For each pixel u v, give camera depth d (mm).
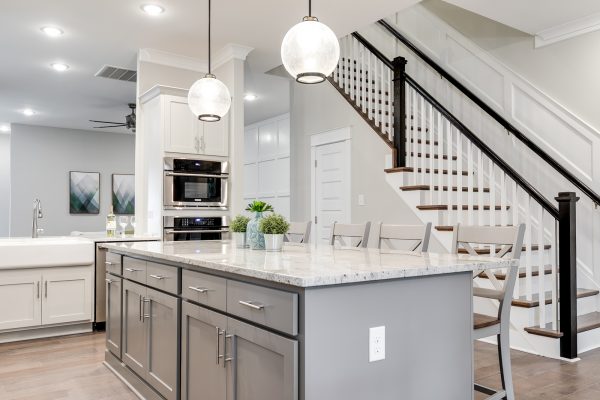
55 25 4125
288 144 7758
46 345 3789
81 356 3488
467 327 1952
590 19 4125
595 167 4164
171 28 4234
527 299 3574
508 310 2322
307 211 6086
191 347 2154
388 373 1676
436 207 4207
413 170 4578
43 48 4703
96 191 8875
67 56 4945
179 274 2273
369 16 4062
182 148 4469
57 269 4043
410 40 5793
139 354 2721
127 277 2918
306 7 3854
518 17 4156
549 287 3986
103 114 7684
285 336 1544
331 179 5719
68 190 8641
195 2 3709
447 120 4246
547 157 4145
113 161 9094
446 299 1878
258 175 8594
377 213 5059
